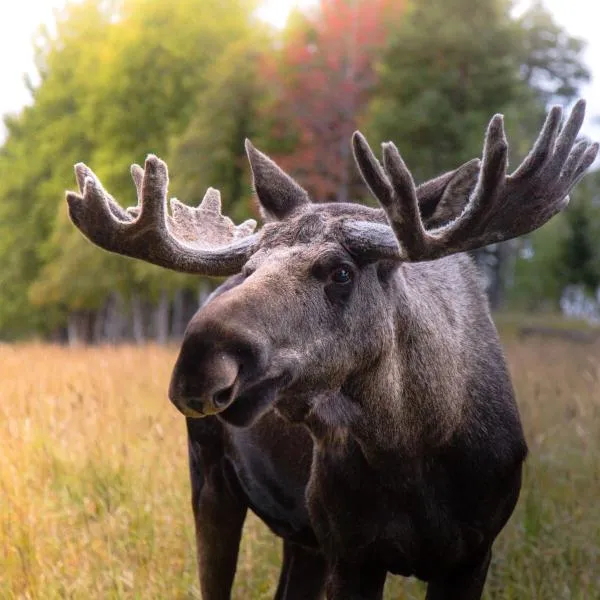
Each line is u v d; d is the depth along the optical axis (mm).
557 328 27062
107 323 39031
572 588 5055
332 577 4047
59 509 6141
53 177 36125
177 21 30047
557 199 3508
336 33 24828
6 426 7016
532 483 5781
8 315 40062
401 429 3715
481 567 4020
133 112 29875
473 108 25391
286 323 3277
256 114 25328
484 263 32375
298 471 4484
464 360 3926
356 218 3592
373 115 24875
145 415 7406
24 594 4980
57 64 38656
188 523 5805
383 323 3561
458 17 25641
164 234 3768
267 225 3646
